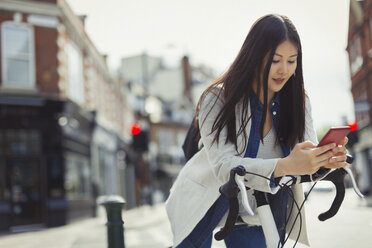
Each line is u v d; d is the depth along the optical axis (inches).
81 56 775.1
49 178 623.5
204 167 68.7
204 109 64.6
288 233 71.2
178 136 1726.1
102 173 898.7
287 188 64.2
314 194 1136.8
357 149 896.9
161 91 1929.1
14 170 607.2
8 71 622.5
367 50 743.1
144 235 425.1
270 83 64.1
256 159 59.1
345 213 523.8
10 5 625.3
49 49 645.9
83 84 781.3
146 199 1269.7
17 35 632.4
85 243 365.1
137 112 1427.2
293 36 61.8
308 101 70.9
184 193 70.4
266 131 68.7
